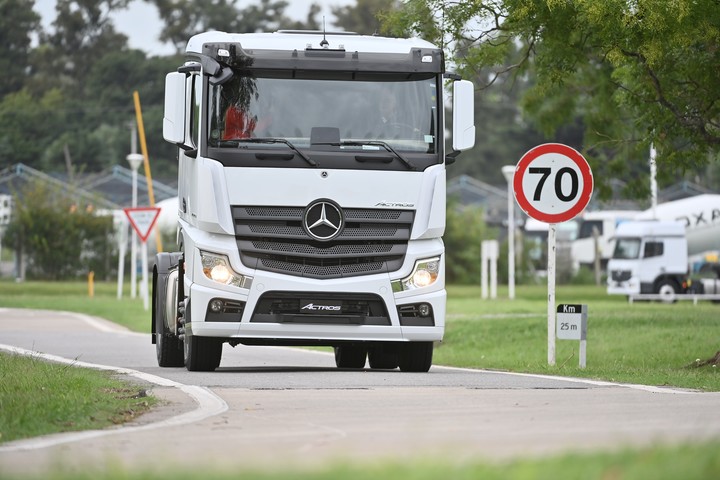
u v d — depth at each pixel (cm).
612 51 5172
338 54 4462
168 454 2191
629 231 16950
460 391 3594
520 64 6206
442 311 4494
